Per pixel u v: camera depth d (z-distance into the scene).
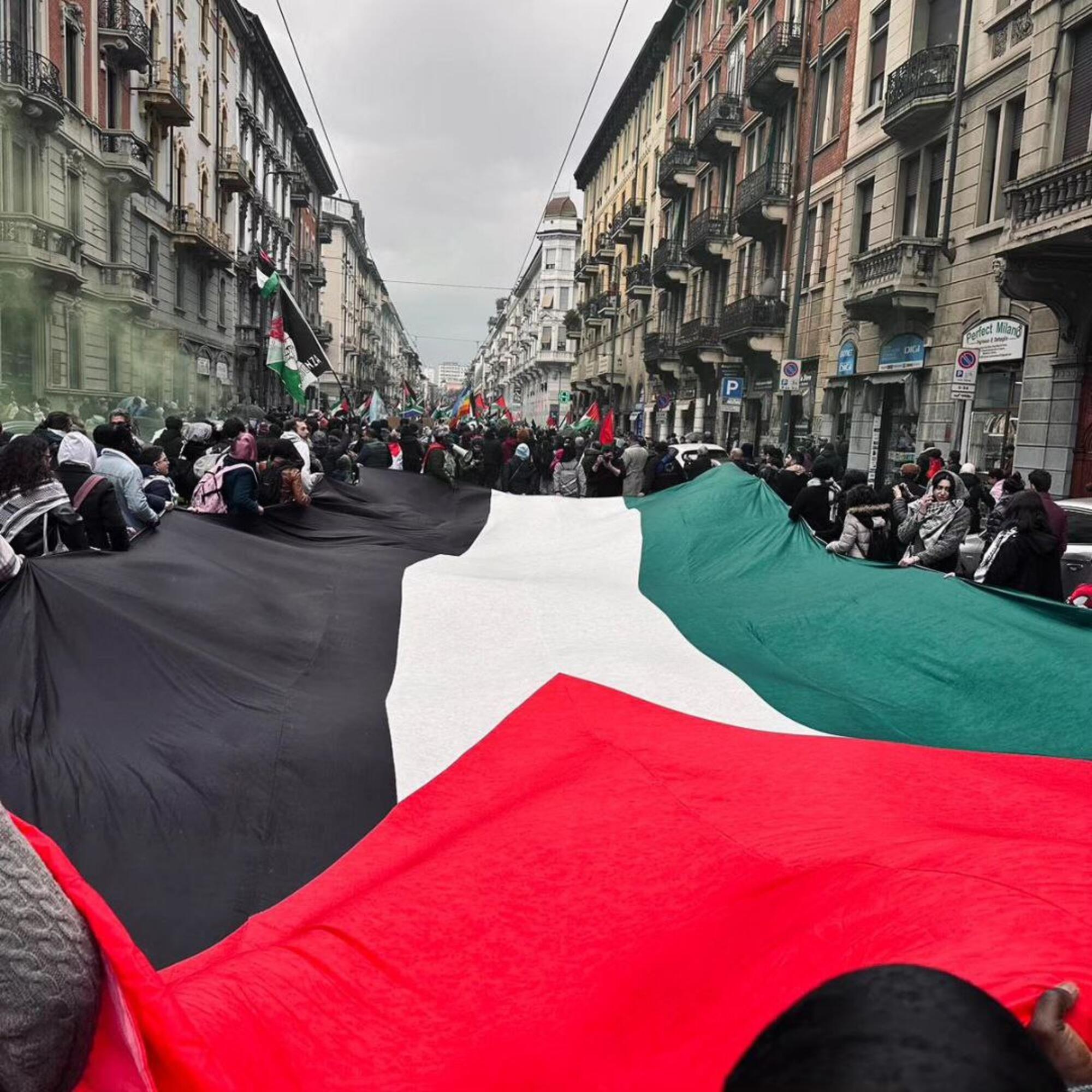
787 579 6.07
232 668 4.16
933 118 20.17
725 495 7.10
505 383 151.38
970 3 18.67
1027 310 16.59
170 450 12.49
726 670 4.71
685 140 41.41
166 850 3.13
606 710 3.74
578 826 2.47
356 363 100.56
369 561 6.10
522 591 5.73
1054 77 15.80
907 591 5.33
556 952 1.99
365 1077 1.72
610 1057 1.67
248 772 3.53
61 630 3.99
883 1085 0.61
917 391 20.58
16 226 25.42
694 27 43.06
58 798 3.31
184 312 40.72
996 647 4.61
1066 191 13.78
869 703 4.44
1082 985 1.26
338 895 2.55
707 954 1.75
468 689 4.33
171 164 38.53
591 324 65.50
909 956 1.45
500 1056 1.75
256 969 1.94
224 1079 1.48
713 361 35.53
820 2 26.97
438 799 3.07
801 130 28.48
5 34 24.86
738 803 2.60
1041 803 2.59
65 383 29.09
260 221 55.16
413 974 1.97
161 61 35.91
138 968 1.42
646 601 5.79
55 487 5.80
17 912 1.27
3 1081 1.25
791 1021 0.71
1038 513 8.05
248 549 5.81
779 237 30.53
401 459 18.11
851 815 2.46
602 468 17.61
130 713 3.74
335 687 4.23
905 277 19.70
